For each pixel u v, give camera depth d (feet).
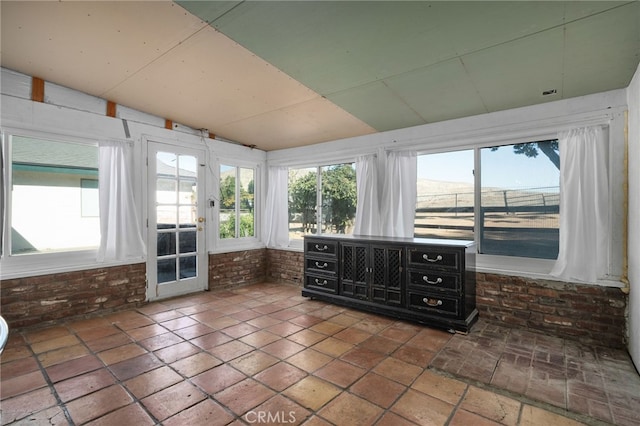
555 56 7.36
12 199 9.75
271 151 17.04
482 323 10.43
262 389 6.68
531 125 9.95
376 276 11.27
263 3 6.18
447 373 7.34
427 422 5.67
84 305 10.80
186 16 6.71
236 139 15.40
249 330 9.91
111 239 11.30
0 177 9.18
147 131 12.41
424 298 10.23
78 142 10.76
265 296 13.76
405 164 12.51
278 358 8.07
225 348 8.63
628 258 8.41
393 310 10.81
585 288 9.00
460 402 6.26
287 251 16.16
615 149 8.66
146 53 8.21
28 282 9.72
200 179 14.34
